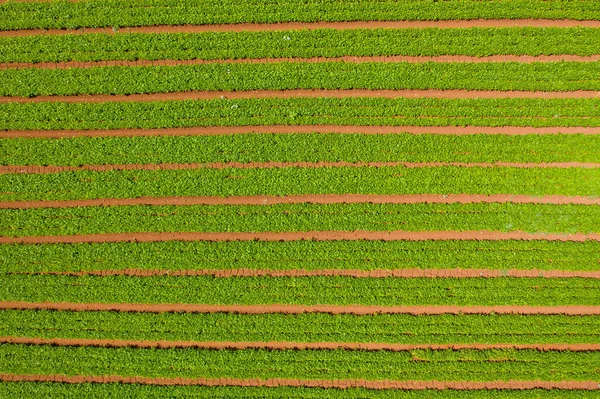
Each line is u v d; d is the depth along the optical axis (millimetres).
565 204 12805
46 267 12742
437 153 12953
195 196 13000
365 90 13328
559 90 13281
